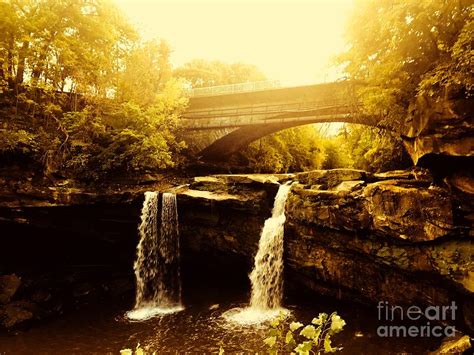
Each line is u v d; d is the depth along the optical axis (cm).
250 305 1390
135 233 1589
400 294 1076
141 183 1744
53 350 1005
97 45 1759
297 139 3212
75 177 1598
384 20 974
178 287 1638
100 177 1677
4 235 1406
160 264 1576
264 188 1502
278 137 2986
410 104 1012
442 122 852
